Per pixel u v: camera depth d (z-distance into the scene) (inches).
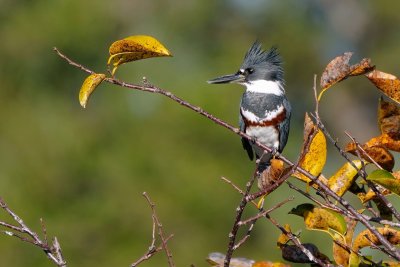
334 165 688.4
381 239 186.2
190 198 516.1
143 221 522.0
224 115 525.3
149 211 520.7
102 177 535.2
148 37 202.8
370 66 195.9
